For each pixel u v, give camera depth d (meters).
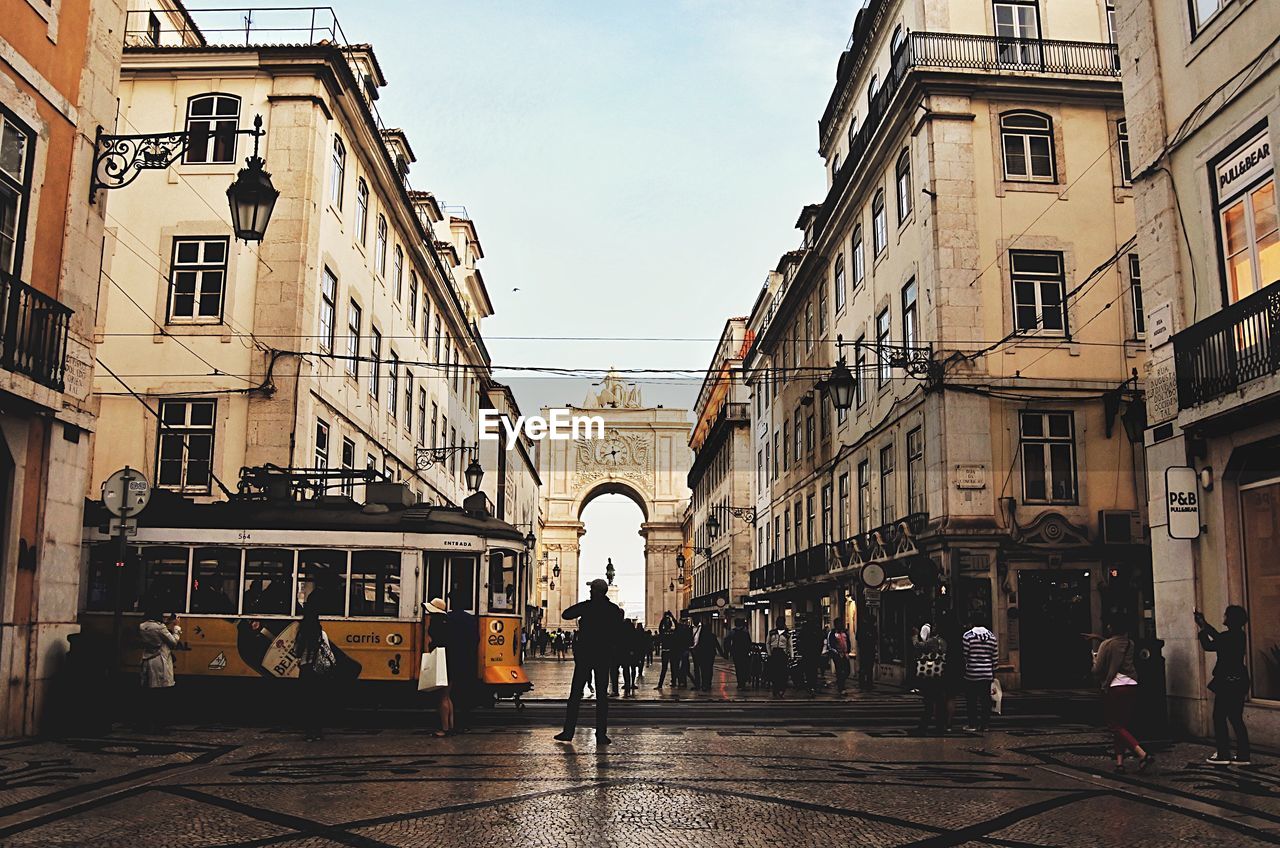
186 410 17.72
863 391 23.41
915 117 19.67
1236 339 9.90
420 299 28.83
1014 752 9.37
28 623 10.17
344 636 12.58
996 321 18.47
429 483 30.11
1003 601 17.55
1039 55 19.45
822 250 27.27
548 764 8.30
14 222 10.08
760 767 8.22
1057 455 18.34
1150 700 10.64
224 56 18.47
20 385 9.59
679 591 74.88
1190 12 11.00
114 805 6.41
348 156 20.92
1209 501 10.42
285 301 17.86
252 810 6.25
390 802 6.54
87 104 11.16
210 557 12.73
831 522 26.59
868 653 19.62
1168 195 11.27
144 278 18.00
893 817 6.16
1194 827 5.95
